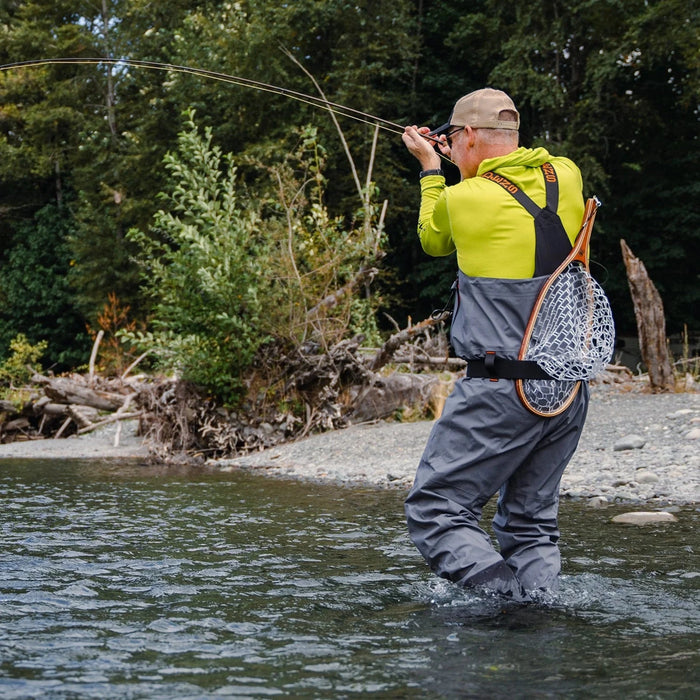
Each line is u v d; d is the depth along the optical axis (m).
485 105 3.22
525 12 22.70
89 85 31.19
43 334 29.28
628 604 2.85
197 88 22.67
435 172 3.44
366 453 8.25
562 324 2.93
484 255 2.98
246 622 2.65
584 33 23.16
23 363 15.91
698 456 6.50
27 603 2.91
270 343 9.94
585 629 2.54
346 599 2.96
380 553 3.85
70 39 31.06
